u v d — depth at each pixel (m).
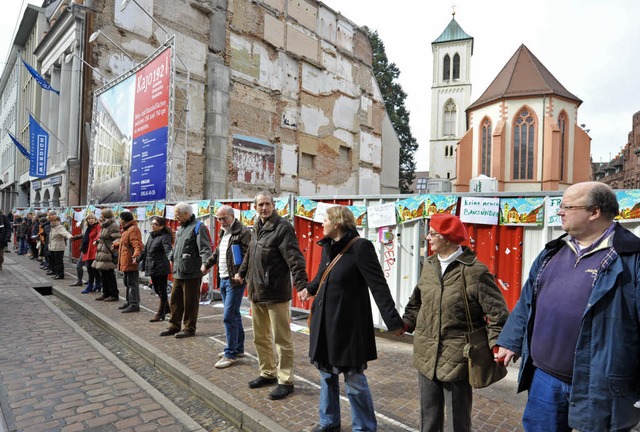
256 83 24.64
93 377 4.71
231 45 23.23
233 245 4.88
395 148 38.44
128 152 14.43
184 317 6.06
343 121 31.69
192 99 21.17
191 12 21.31
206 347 5.60
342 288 3.09
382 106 36.50
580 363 1.97
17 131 32.41
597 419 1.90
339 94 31.28
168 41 12.38
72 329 6.61
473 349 2.54
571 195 2.13
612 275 1.93
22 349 5.60
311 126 28.69
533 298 2.29
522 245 5.12
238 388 4.25
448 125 57.88
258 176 24.64
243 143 23.67
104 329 6.90
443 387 2.72
